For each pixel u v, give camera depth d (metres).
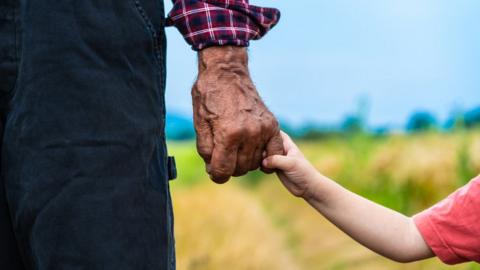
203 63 1.66
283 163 1.71
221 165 1.65
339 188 1.84
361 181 6.86
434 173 6.05
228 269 5.23
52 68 1.44
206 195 6.46
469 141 6.22
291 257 5.37
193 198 6.43
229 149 1.64
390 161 6.58
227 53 1.66
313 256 5.34
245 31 1.66
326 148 8.37
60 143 1.42
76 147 1.42
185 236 5.49
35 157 1.42
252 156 1.68
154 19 1.52
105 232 1.41
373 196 6.45
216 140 1.63
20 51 1.45
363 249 5.18
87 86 1.44
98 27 1.46
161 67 1.55
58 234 1.41
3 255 1.46
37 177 1.42
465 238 1.83
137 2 1.50
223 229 5.67
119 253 1.42
